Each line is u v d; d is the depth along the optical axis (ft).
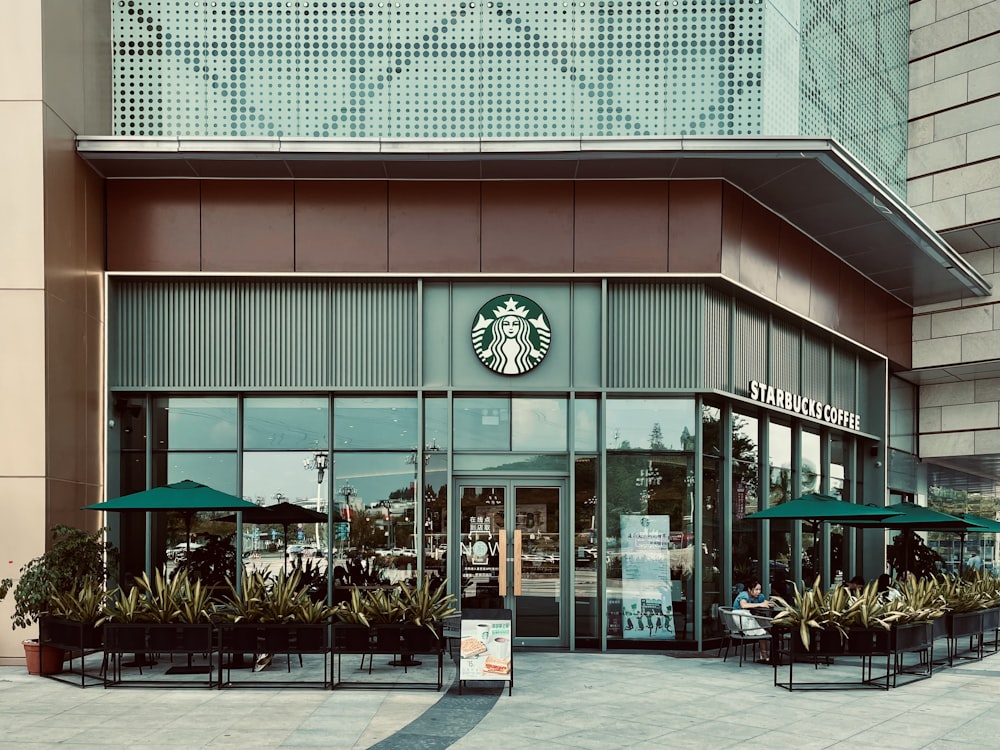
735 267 43.57
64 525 37.37
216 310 43.19
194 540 42.70
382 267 42.68
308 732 25.26
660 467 42.98
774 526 49.62
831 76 51.78
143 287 43.16
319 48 43.01
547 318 43.01
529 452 42.91
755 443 47.98
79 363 40.11
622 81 42.70
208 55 43.11
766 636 38.19
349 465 42.96
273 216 42.80
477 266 42.65
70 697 29.96
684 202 42.65
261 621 31.86
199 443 43.11
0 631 36.60
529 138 39.81
